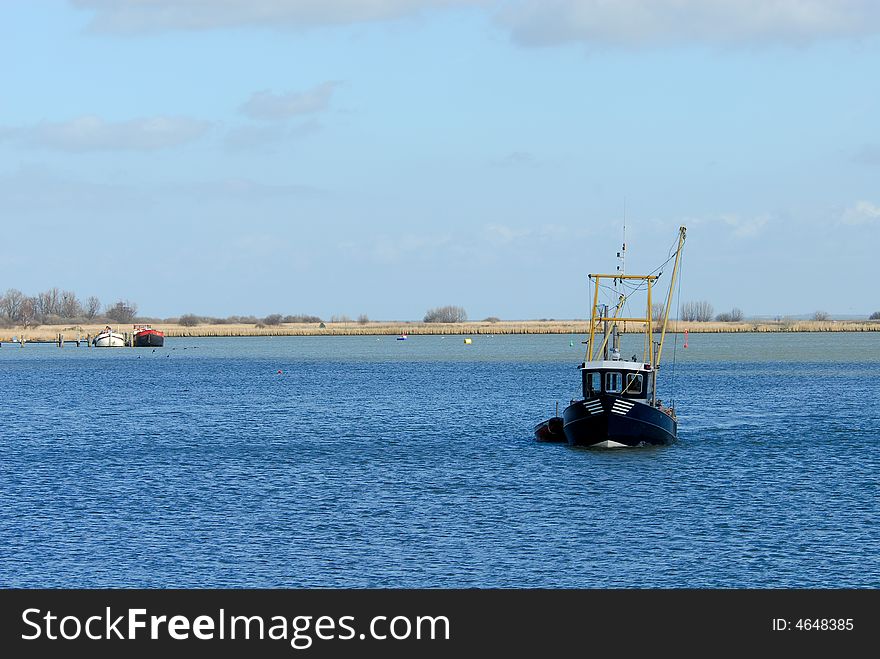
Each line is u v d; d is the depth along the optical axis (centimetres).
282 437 16225
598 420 14162
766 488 11450
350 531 9531
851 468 12706
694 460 13312
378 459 13725
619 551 8838
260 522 9912
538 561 8575
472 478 12175
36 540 9250
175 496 11206
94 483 11994
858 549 8856
